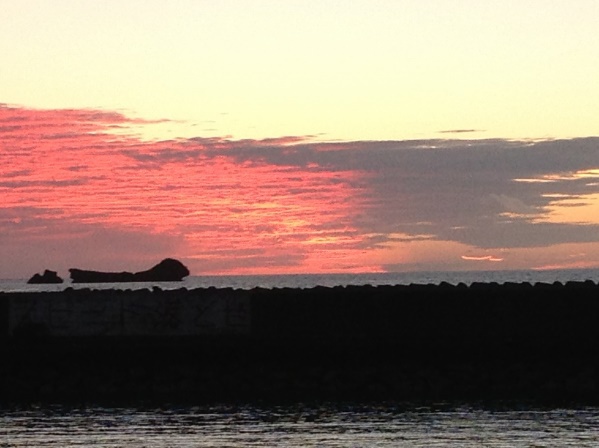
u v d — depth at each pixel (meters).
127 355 43.47
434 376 42.28
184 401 40.94
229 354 43.34
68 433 35.50
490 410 38.50
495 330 44.25
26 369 43.38
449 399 40.69
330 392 42.06
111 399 41.56
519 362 42.78
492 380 42.25
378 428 35.69
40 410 39.50
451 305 44.41
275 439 34.25
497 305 44.34
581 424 35.97
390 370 42.69
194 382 42.59
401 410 38.69
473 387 42.06
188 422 36.97
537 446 33.03
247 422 36.88
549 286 45.59
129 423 36.97
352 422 36.66
